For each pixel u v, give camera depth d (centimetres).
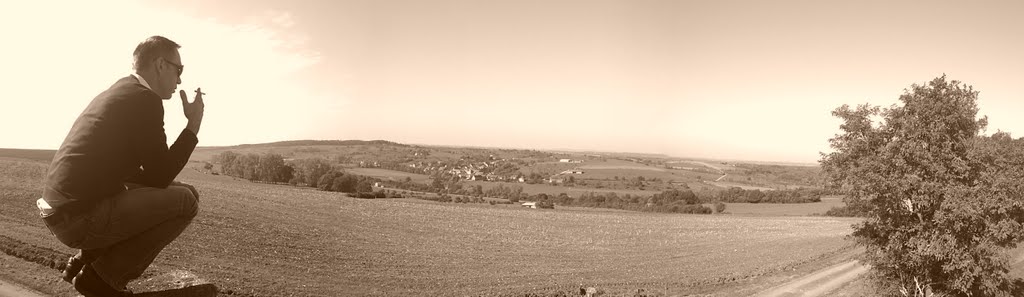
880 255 3522
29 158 10700
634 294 5178
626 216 13275
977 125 3222
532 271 6544
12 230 2761
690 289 5441
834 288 5341
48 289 1638
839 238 9200
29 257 2033
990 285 3212
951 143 3184
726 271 6462
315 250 6662
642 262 7450
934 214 3127
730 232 10862
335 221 9556
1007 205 3069
